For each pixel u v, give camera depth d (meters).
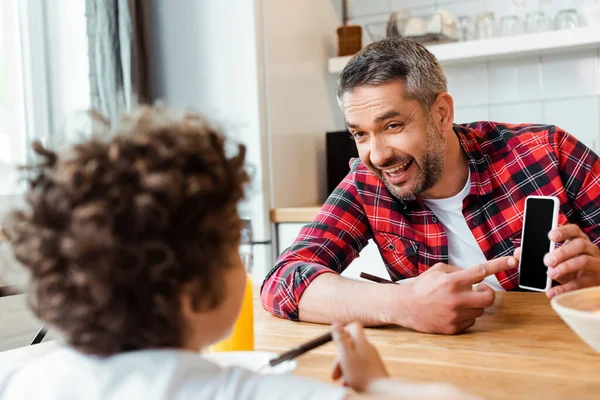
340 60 2.83
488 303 1.01
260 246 2.53
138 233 0.52
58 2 2.64
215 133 0.62
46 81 2.66
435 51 2.60
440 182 1.54
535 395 0.72
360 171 1.63
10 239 0.58
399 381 0.59
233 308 0.63
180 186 0.53
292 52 2.71
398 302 1.06
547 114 2.71
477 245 1.57
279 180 2.61
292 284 1.21
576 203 1.53
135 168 0.52
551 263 1.08
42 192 0.54
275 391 0.51
